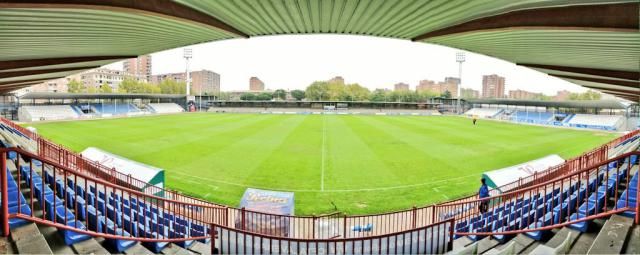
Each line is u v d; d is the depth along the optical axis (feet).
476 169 63.77
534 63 46.57
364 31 37.83
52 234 18.42
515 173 47.26
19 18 20.56
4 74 41.81
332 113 257.34
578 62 38.81
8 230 16.17
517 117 214.48
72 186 33.94
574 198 30.60
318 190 50.55
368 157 73.67
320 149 82.99
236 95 435.94
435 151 81.61
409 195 48.65
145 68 563.07
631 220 18.90
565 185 37.68
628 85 47.91
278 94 423.23
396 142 95.61
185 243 25.04
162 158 70.33
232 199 46.21
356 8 27.07
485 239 25.80
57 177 34.14
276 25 34.60
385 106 307.99
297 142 93.81
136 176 44.04
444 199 46.83
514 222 27.09
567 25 21.53
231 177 56.65
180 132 112.68
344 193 49.29
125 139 95.81
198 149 80.53
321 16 30.19
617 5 19.48
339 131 122.62
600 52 30.14
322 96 409.28
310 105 307.99
